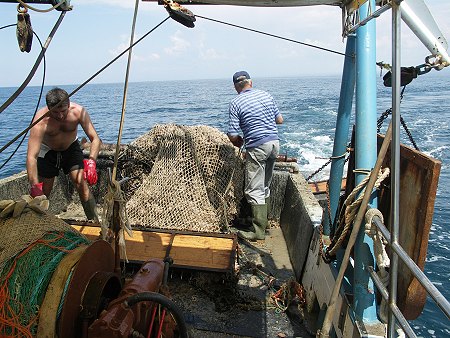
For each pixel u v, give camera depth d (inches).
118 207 93.9
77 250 73.9
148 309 81.9
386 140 83.2
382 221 89.9
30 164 163.2
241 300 152.6
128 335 68.2
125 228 96.9
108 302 74.3
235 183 215.5
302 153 657.0
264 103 194.9
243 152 230.8
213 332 136.9
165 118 1304.1
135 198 204.5
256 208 203.0
